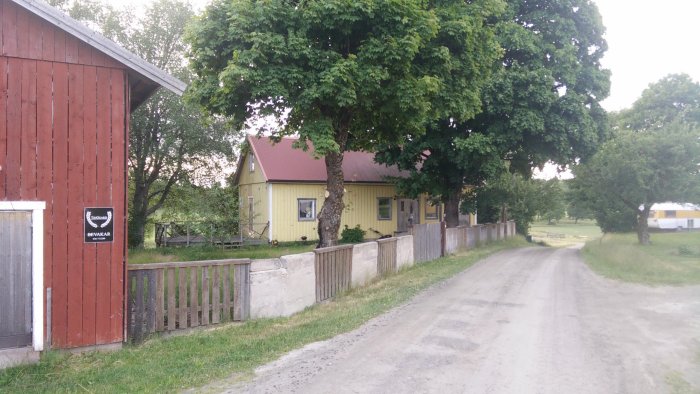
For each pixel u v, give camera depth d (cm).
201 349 721
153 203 2644
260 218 2722
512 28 2105
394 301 1064
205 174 2502
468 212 2916
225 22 1172
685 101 3591
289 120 1473
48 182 696
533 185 3516
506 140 2130
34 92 691
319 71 1177
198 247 2208
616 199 2916
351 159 2997
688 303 1049
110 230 734
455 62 1378
